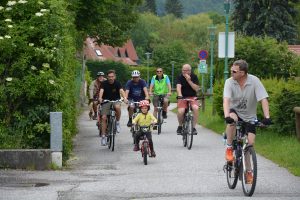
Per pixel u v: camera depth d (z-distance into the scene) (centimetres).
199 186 1623
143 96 2800
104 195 1503
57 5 2131
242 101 1531
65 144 2073
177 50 13462
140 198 1460
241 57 5009
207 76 6769
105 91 2548
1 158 1922
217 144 2633
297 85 2672
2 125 2053
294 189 1564
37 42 2122
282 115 2623
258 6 8012
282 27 7975
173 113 5075
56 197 1472
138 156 2275
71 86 2472
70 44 2294
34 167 1928
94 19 3488
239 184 1650
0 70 2042
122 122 3969
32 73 2067
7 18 2119
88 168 1975
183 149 2461
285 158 2064
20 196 1486
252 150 1470
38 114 2073
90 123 3959
